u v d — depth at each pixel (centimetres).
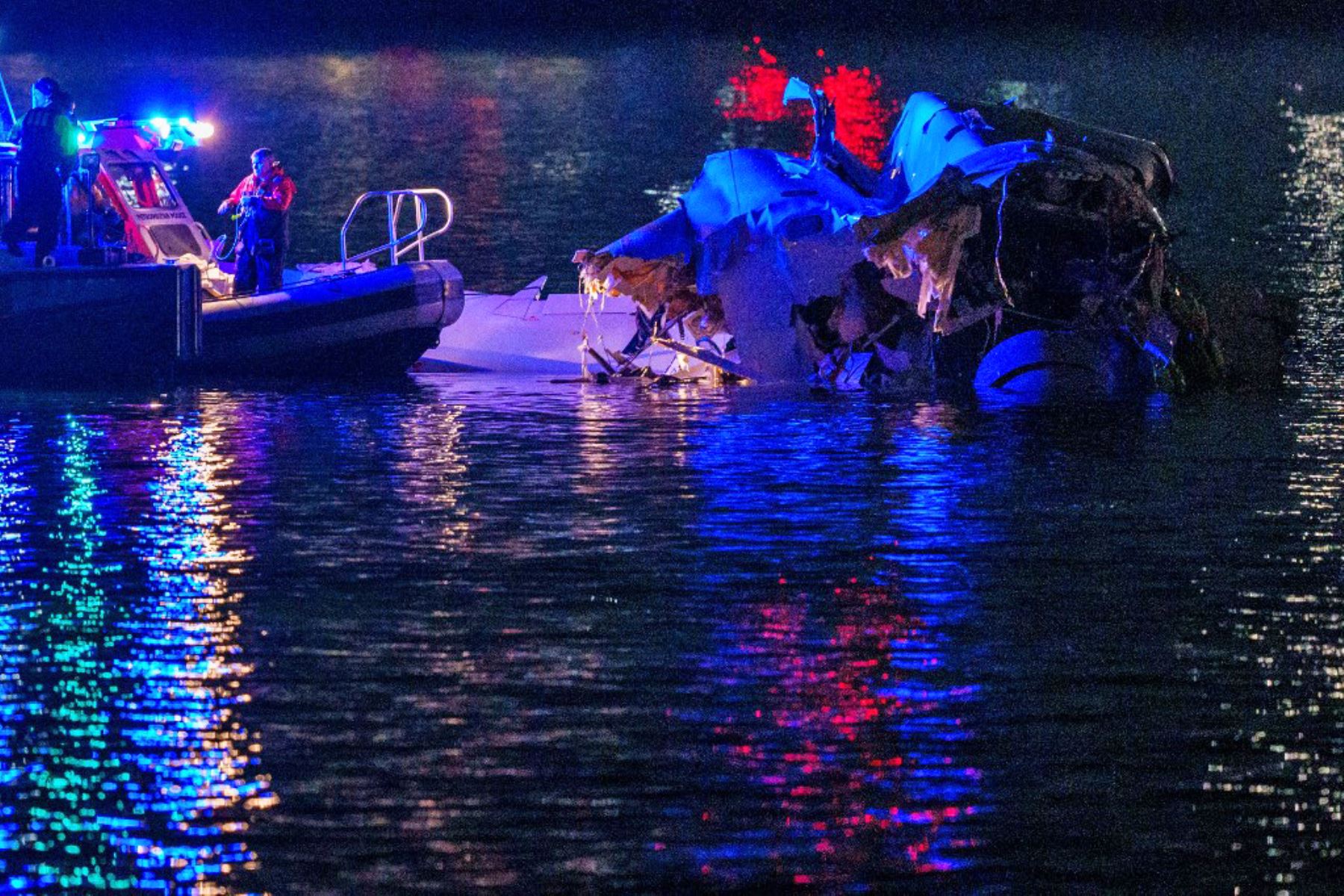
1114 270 6344
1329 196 12225
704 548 4191
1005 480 4891
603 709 3162
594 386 6525
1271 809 2789
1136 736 3059
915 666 3384
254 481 4862
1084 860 2630
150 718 3130
